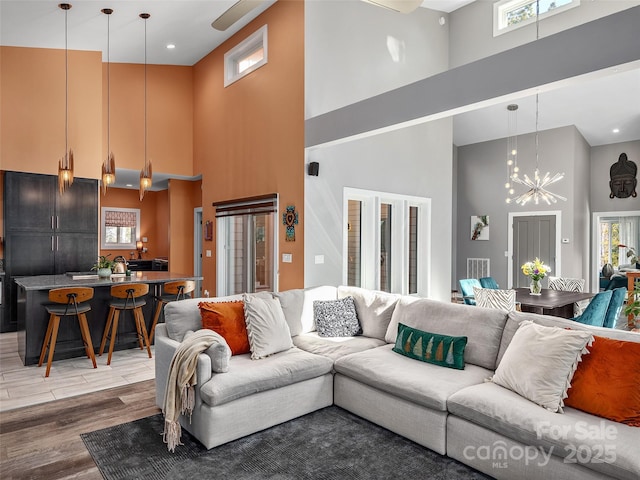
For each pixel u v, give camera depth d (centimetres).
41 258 603
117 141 711
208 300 358
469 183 976
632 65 275
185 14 548
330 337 390
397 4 292
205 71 732
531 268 563
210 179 721
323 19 541
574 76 295
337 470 245
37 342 438
